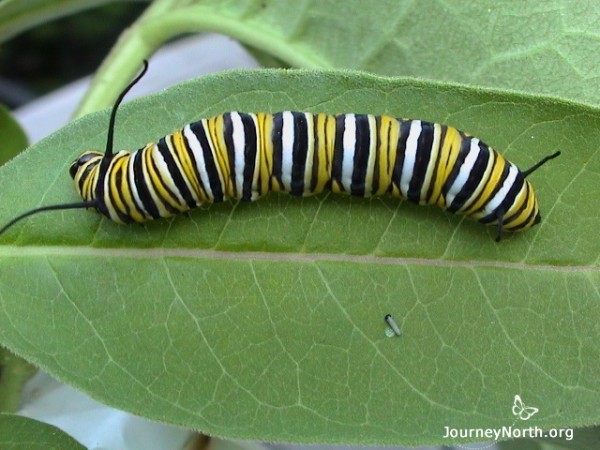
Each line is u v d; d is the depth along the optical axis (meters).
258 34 0.13
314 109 0.11
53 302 0.10
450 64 0.12
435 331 0.11
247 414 0.10
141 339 0.10
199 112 0.11
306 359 0.10
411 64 0.12
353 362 0.10
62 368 0.10
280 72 0.11
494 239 0.11
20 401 0.12
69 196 0.11
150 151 0.10
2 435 0.10
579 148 0.11
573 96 0.11
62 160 0.11
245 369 0.10
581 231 0.11
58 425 0.12
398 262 0.11
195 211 0.11
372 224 0.11
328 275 0.11
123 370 0.10
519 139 0.11
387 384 0.10
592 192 0.11
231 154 0.10
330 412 0.10
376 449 0.14
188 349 0.10
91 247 0.10
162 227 0.11
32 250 0.10
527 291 0.11
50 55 0.21
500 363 0.11
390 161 0.11
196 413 0.10
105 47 0.21
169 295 0.10
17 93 0.20
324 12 0.12
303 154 0.10
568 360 0.11
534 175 0.11
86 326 0.10
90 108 0.13
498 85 0.12
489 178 0.10
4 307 0.10
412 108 0.11
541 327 0.11
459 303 0.11
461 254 0.11
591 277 0.11
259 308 0.10
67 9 0.14
